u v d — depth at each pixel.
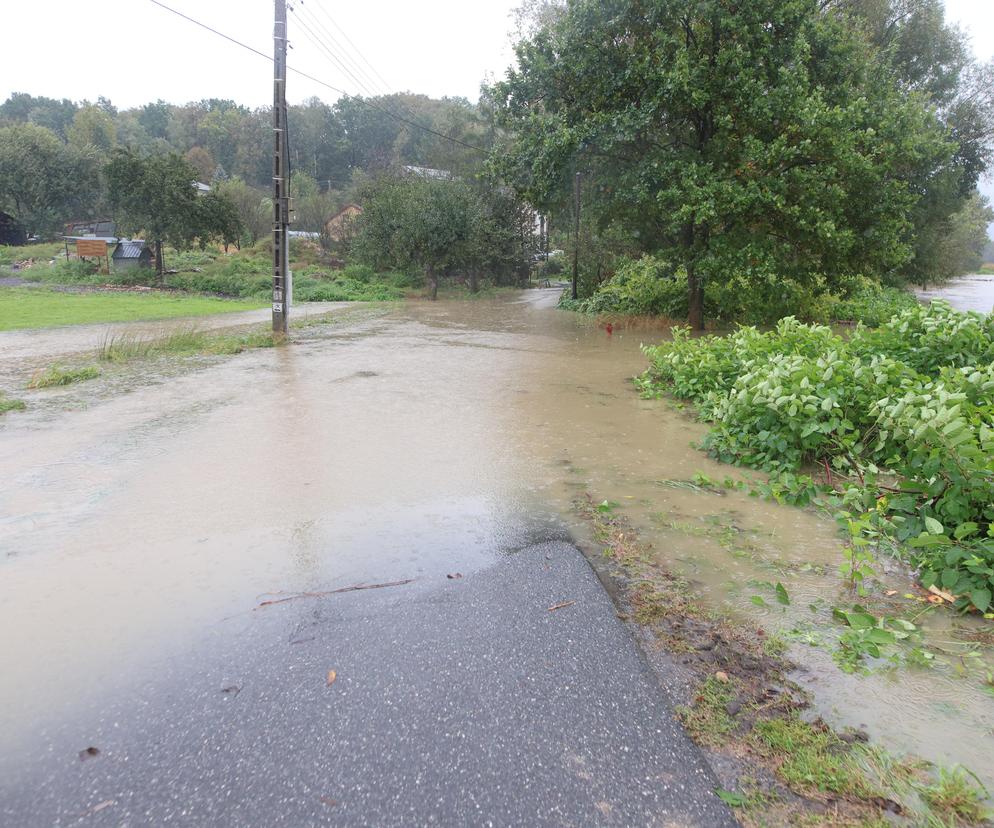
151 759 2.18
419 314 23.53
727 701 2.52
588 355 12.84
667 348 10.24
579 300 26.78
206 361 11.65
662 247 18.86
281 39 13.59
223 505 4.62
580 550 3.94
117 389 9.01
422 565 3.70
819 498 4.80
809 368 5.70
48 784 2.07
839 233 14.76
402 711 2.43
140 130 109.00
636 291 22.42
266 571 3.60
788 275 16.88
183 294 33.34
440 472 5.42
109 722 2.37
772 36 15.03
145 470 5.42
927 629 3.10
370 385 9.38
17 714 2.41
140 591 3.37
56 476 5.26
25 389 9.03
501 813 1.97
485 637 2.95
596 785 2.08
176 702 2.48
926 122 21.42
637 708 2.46
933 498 4.02
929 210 25.86
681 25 15.34
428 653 2.82
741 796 2.05
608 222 19.56
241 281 36.19
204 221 37.41
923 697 2.56
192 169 37.31
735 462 5.75
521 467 5.60
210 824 1.92
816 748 2.26
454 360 11.98
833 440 5.40
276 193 14.52
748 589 3.48
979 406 4.72
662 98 14.58
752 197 14.22
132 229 37.16
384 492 4.92
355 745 2.26
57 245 52.81
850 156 14.29
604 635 2.98
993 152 27.97
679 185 15.35
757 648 2.90
